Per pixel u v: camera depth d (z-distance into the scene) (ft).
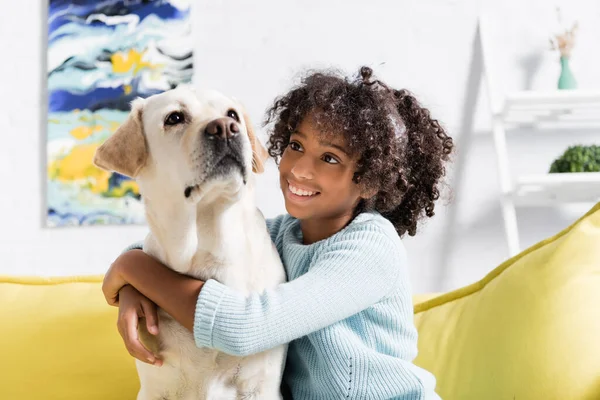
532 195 7.61
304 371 4.19
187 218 3.86
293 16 8.16
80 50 8.13
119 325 3.84
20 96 8.21
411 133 4.66
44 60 8.23
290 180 4.23
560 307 4.18
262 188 7.88
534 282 4.44
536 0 8.04
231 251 3.91
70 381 5.05
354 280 3.85
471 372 4.50
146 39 8.11
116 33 8.13
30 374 5.04
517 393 4.07
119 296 4.09
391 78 8.03
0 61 8.23
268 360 3.88
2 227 8.11
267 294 3.70
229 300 3.63
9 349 5.08
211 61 8.13
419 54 8.06
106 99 8.10
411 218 4.73
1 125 8.20
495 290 4.76
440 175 4.83
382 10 8.13
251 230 4.06
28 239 8.11
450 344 4.86
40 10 8.25
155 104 4.10
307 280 3.80
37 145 8.20
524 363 4.12
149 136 4.04
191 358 3.82
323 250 4.06
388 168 4.21
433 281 7.82
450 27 8.09
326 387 3.93
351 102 4.18
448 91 8.02
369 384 3.87
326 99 4.16
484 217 7.85
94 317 5.23
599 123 7.88
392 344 4.07
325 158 4.16
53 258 8.07
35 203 8.14
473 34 8.07
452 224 7.85
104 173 8.05
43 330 5.16
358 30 8.13
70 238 8.08
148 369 3.91
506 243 7.82
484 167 7.91
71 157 8.08
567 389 3.90
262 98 8.11
